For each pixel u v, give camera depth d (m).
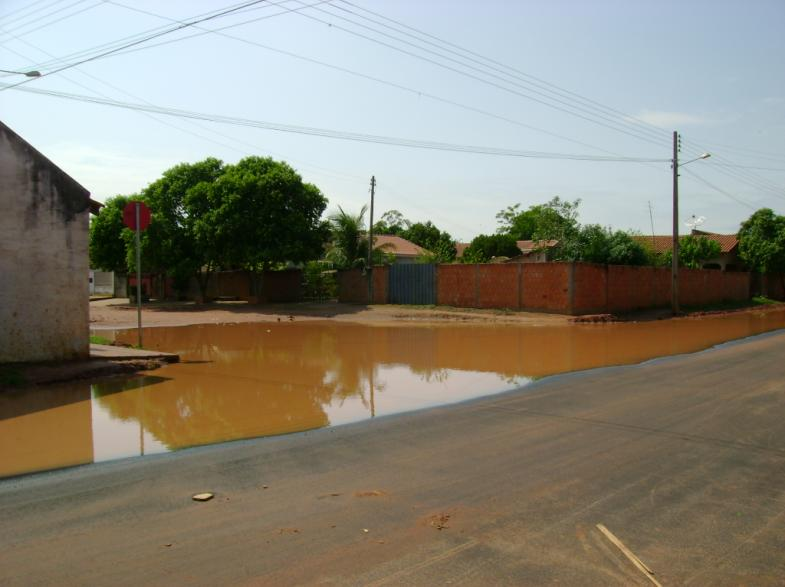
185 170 33.41
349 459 6.36
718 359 14.38
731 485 5.57
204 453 6.61
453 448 6.77
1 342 10.57
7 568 3.95
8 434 7.40
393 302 31.75
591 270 27.05
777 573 3.93
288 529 4.55
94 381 10.91
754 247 46.03
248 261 30.94
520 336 19.41
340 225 36.44
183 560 4.06
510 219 72.94
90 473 5.94
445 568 3.95
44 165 11.09
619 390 10.33
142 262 33.19
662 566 4.01
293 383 10.91
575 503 5.09
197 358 14.01
